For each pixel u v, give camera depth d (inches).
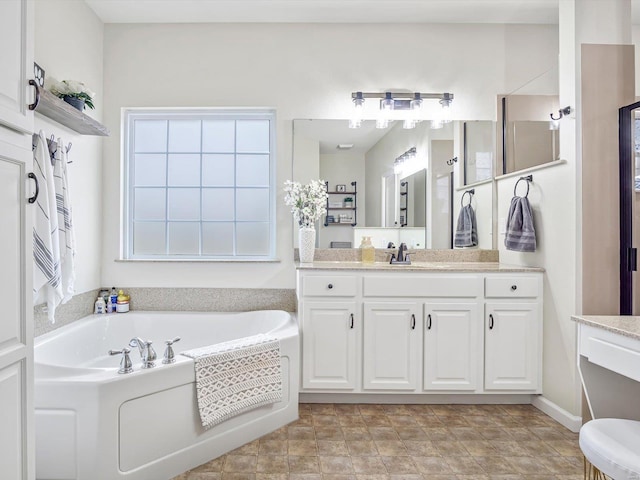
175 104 120.3
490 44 122.2
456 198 123.0
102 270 119.6
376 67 121.8
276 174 121.3
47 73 93.7
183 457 73.4
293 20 119.6
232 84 120.8
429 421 94.1
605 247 88.5
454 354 100.0
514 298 100.3
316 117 121.7
